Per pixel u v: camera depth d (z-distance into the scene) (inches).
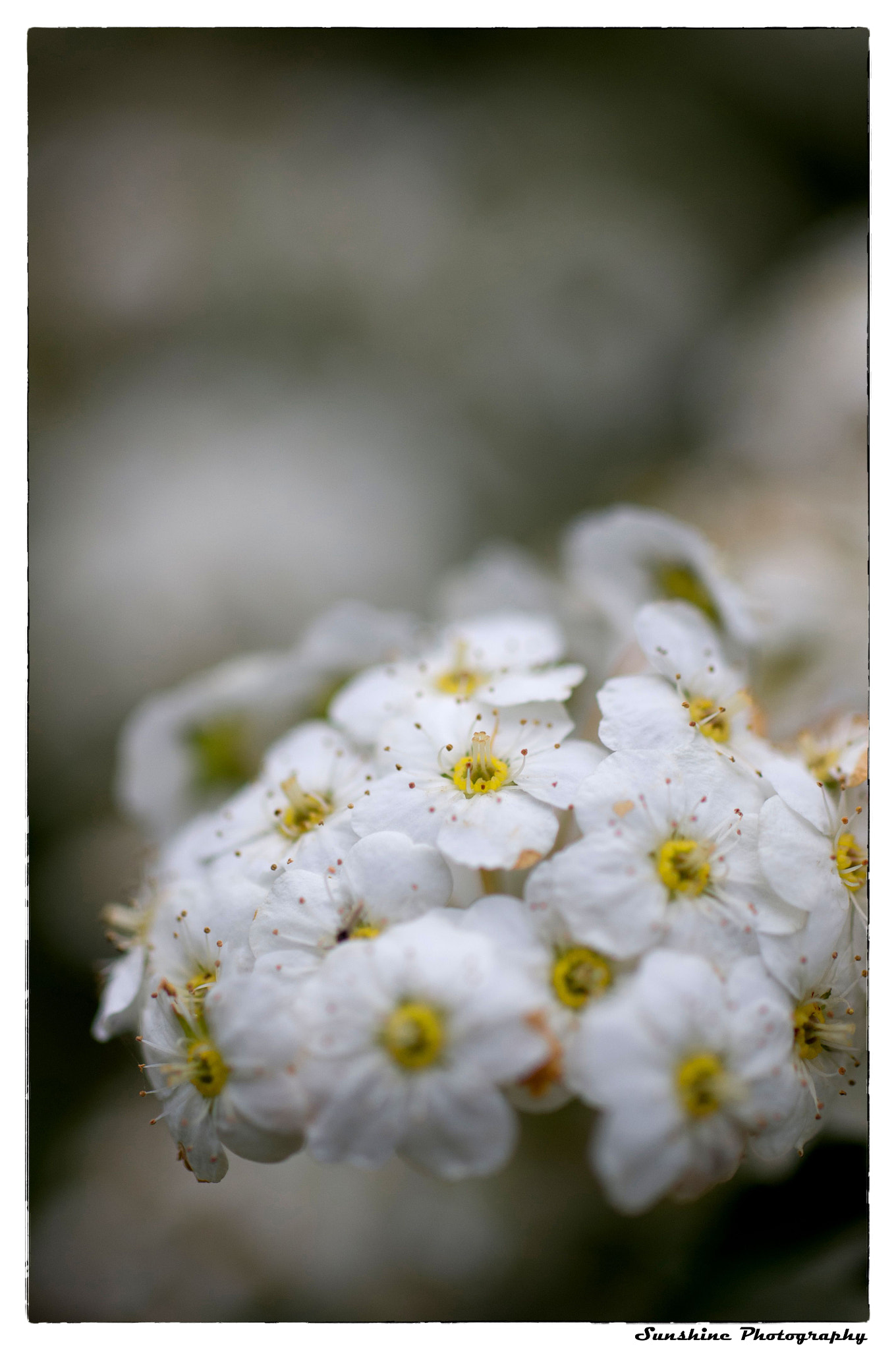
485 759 3.1
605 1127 2.7
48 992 4.2
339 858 3.0
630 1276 3.5
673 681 3.2
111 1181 4.1
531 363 5.6
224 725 3.9
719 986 2.8
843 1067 3.0
